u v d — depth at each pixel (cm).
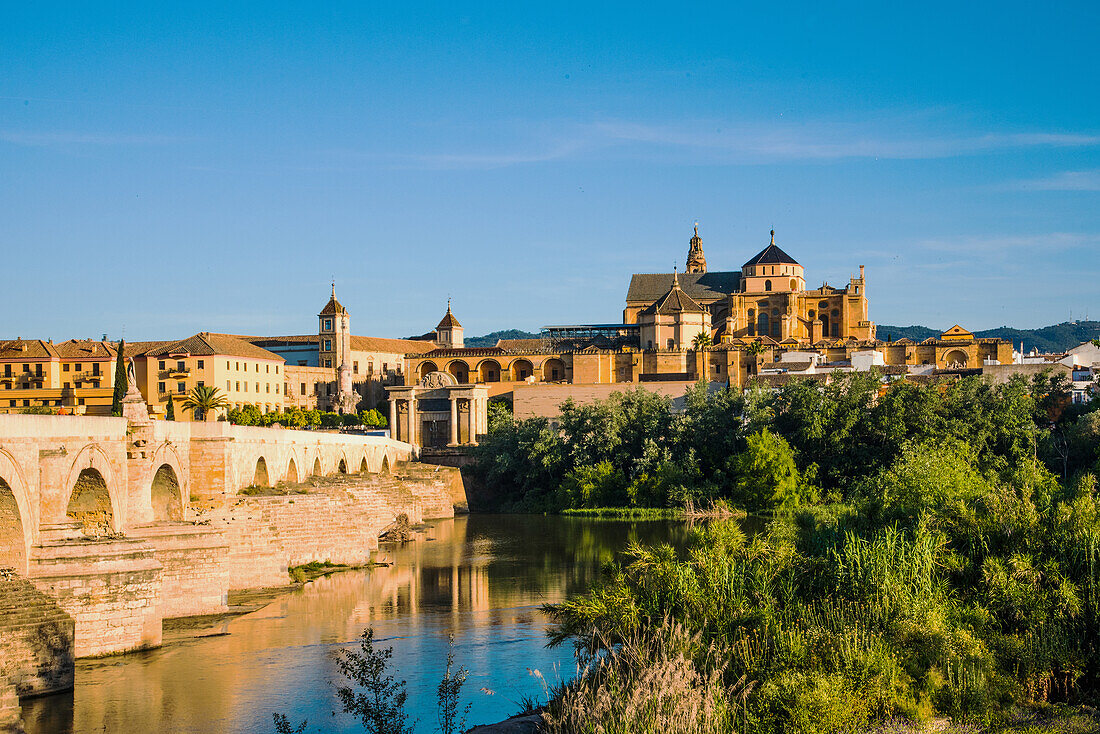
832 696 4328
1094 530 5666
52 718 4878
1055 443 13900
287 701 5178
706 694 4091
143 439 6744
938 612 5075
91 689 5269
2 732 4516
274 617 7138
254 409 18938
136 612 5903
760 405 15862
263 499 8638
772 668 4559
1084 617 5222
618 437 16062
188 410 19038
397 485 12900
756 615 4972
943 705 4619
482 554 10519
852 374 15800
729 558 5497
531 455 16238
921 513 6169
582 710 3919
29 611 5172
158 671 5609
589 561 9962
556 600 7838
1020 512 5972
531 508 15788
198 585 6962
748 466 14200
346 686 5434
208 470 7981
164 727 4775
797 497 13875
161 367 19862
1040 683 4947
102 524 6303
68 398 17838
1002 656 4975
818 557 5719
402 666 5881
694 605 5059
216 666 5769
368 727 4362
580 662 4903
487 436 18612
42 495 5619
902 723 4406
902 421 14650
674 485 14925
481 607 7575
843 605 5188
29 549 5534
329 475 11775
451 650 6047
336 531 9406
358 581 8706
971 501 6369
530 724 4662
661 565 5347
